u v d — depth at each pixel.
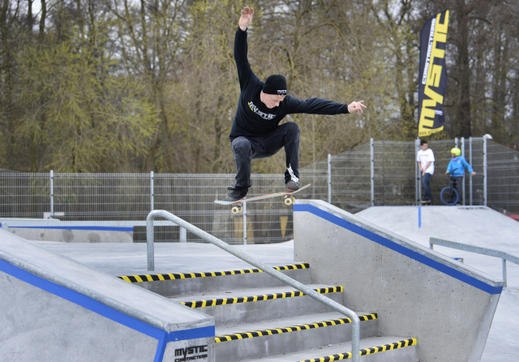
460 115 26.67
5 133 20.75
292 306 4.92
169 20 21.00
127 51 21.92
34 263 2.69
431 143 17.92
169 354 2.35
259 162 19.17
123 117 19.83
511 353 5.15
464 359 4.50
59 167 19.94
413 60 23.25
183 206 14.76
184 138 24.94
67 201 14.30
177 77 23.03
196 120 20.97
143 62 21.70
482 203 16.89
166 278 4.52
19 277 2.65
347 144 20.84
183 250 8.07
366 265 5.24
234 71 18.81
